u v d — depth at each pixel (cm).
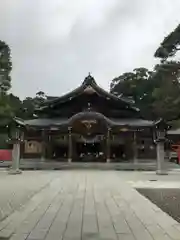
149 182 1912
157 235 632
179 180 2080
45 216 822
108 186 1650
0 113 4422
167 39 3306
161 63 3609
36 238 595
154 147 3972
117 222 756
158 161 2736
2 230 660
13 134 2739
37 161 3728
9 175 2488
